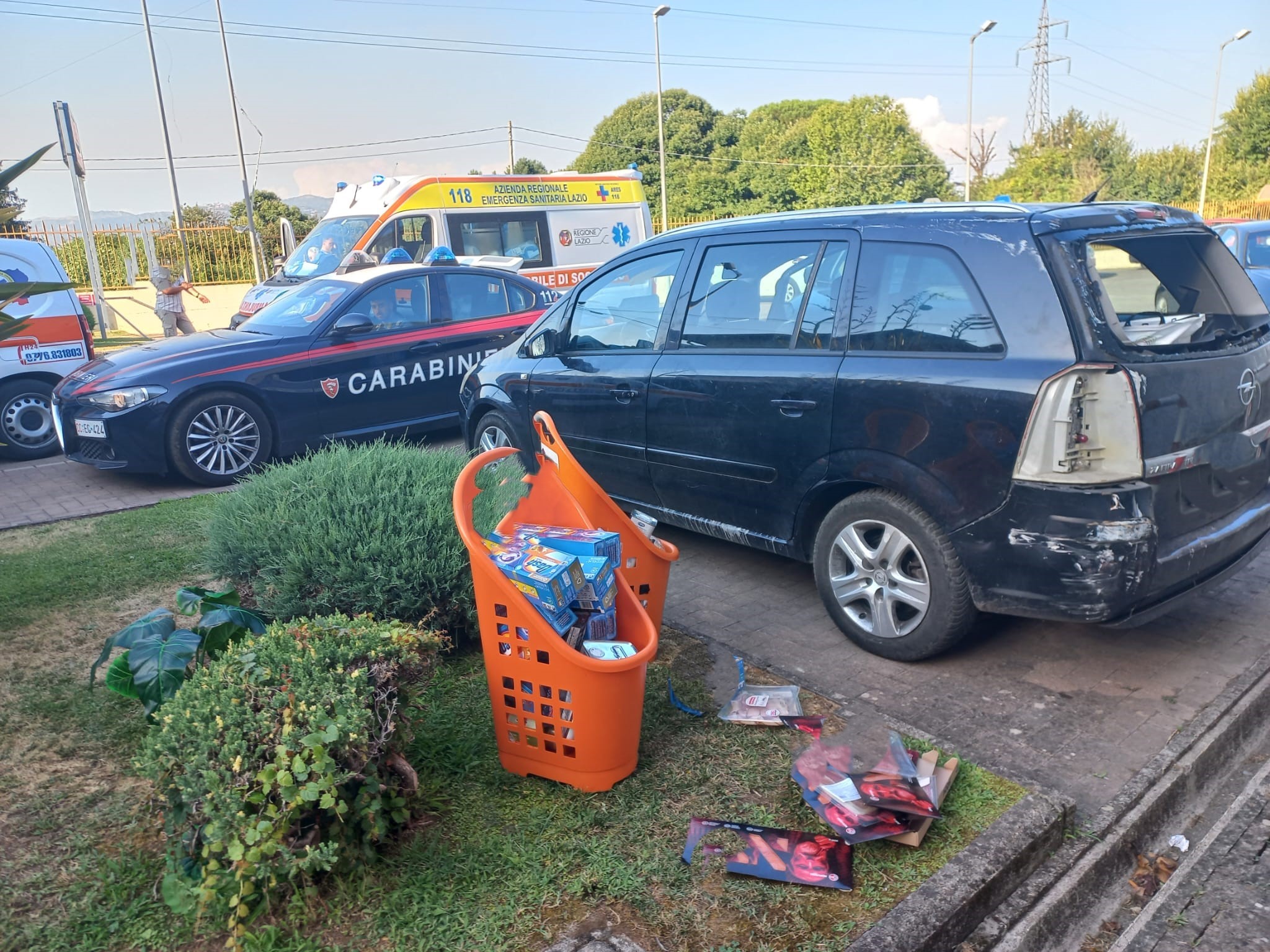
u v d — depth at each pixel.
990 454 3.36
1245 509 3.79
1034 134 59.69
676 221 68.06
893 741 3.13
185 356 7.39
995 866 2.59
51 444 8.88
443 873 2.59
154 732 2.63
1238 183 49.19
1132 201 3.87
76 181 19.75
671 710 3.51
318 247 13.52
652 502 5.00
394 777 2.74
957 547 3.53
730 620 4.42
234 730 2.42
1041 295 3.33
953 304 3.57
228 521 4.21
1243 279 4.08
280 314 8.32
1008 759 3.23
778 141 65.62
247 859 2.25
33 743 3.30
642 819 2.84
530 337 5.84
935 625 3.68
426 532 3.95
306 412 7.73
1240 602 4.50
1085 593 3.23
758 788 3.01
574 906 2.49
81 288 22.05
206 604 3.31
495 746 3.24
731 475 4.39
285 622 3.94
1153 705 3.57
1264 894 2.81
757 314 4.33
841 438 3.84
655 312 4.91
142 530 5.95
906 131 60.53
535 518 3.46
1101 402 3.20
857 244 3.95
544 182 14.25
